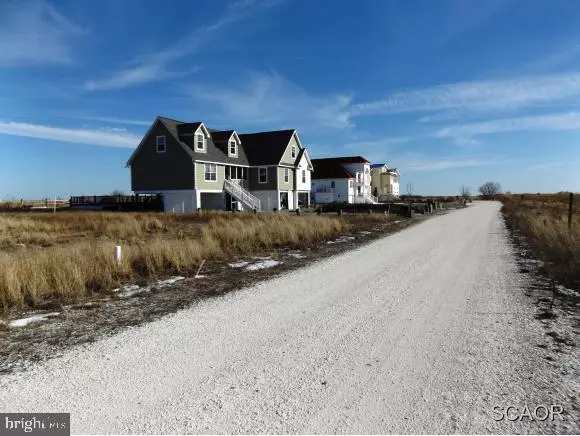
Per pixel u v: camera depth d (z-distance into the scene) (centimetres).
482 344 531
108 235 1859
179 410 373
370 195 7394
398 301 752
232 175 4475
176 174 3938
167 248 1139
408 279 948
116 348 526
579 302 725
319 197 6762
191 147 3941
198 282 938
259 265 1150
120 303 757
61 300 773
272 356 497
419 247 1518
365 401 388
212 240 1391
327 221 2102
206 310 703
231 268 1112
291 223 1880
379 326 610
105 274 920
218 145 4378
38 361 487
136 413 368
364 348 522
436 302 741
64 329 608
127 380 433
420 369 457
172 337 566
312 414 366
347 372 452
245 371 455
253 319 648
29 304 749
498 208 5097
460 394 400
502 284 878
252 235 1586
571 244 1105
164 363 477
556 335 561
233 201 4281
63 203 6241
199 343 542
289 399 393
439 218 3219
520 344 529
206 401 389
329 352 510
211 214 2947
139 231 1908
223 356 498
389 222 2778
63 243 1605
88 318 663
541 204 4638
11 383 428
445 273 1012
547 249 1229
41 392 408
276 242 1574
